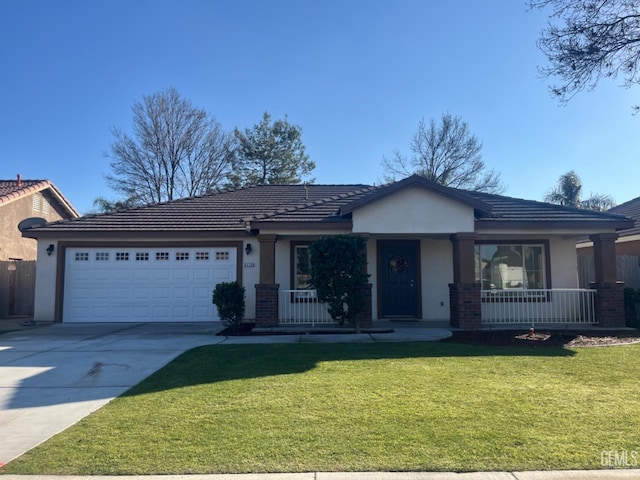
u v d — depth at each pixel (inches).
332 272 481.4
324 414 220.1
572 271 610.2
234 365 329.4
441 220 529.0
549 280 606.2
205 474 162.2
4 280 740.0
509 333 481.1
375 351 378.3
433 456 173.3
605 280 538.3
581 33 427.8
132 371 319.9
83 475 162.6
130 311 614.2
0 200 830.5
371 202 530.3
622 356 352.8
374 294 608.4
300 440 189.3
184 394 257.4
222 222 633.6
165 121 1465.3
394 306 611.5
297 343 422.6
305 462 169.8
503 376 290.4
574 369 309.1
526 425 203.3
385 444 184.4
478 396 246.4
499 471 162.7
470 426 202.5
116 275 617.3
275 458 173.2
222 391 261.6
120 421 215.5
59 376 308.0
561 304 593.9
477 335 467.5
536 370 306.5
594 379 282.2
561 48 434.6
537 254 616.4
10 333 515.5
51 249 614.2
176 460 172.4
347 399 242.8
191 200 729.6
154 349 399.2
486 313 589.6
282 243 607.8
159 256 619.2
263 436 194.1
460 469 163.8
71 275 617.6
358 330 491.5
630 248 757.3
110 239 614.9
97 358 363.3
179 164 1491.1
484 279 608.7
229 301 520.7
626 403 233.3
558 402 235.3
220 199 737.0
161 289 615.8
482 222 534.9
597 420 209.0
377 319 605.9
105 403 247.1
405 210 530.0
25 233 605.6
